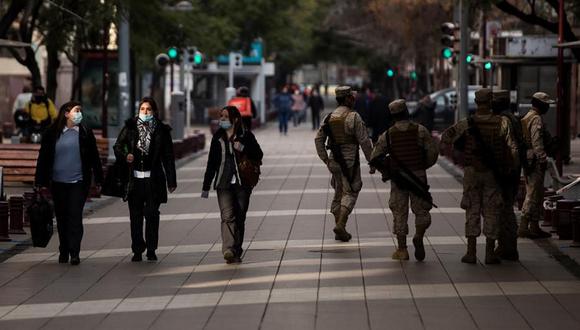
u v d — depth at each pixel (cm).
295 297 2436
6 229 3412
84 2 6116
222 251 2908
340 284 2598
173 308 2331
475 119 2859
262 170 6262
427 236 3438
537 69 6638
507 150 2855
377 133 7462
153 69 10938
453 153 6544
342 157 3275
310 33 17488
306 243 3303
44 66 12469
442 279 2664
